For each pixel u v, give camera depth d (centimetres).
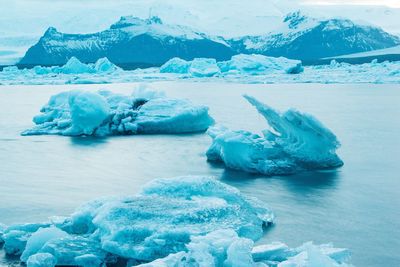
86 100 3181
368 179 2042
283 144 2236
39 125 3403
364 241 1404
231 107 4731
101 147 2812
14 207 1728
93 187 1984
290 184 1983
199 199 1475
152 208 1334
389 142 2844
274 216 1573
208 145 2825
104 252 1234
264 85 7788
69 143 2945
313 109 4456
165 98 3516
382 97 5509
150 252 1184
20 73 10719
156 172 2222
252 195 1842
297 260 1091
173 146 2806
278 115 2228
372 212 1641
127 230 1227
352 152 2573
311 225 1525
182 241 1214
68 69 10475
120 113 3259
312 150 2211
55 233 1298
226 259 1096
